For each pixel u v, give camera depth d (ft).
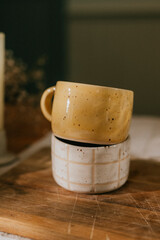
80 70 4.12
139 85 4.02
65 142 1.05
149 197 0.99
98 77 4.11
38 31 3.91
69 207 0.91
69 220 0.83
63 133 0.93
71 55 4.08
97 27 3.90
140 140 1.84
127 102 0.93
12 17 3.90
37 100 2.24
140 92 4.05
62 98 0.92
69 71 4.14
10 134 1.95
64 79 4.15
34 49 3.99
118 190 1.04
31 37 3.94
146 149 1.62
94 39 3.96
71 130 0.91
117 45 3.93
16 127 1.96
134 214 0.87
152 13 3.64
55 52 3.99
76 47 4.04
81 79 4.16
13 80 1.98
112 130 0.91
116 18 3.80
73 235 0.77
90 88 0.87
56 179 1.03
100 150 0.92
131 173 1.21
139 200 0.96
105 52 3.99
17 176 1.16
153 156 1.48
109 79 4.09
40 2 3.79
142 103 4.09
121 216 0.86
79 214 0.87
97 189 0.97
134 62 3.95
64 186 1.00
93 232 0.78
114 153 0.95
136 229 0.79
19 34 3.95
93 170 0.94
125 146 0.99
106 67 4.05
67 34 4.00
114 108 0.90
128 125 0.97
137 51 3.89
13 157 1.42
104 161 0.94
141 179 1.14
